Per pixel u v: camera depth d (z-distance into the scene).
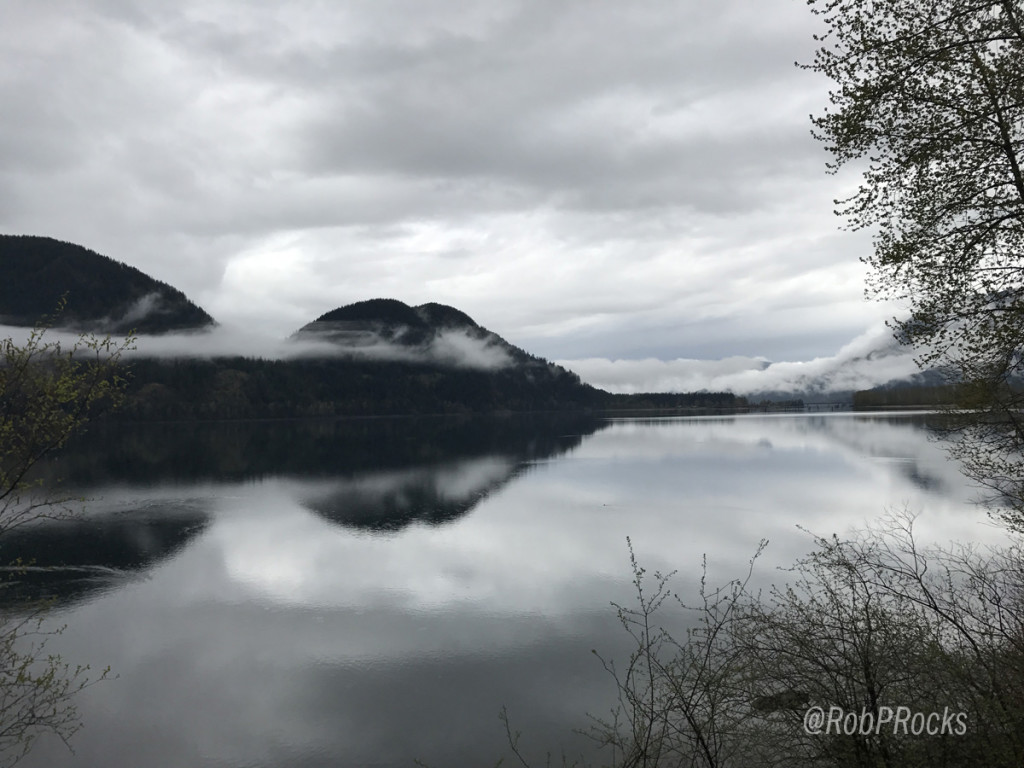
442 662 19.62
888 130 9.03
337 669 19.36
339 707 16.98
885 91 8.69
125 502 50.78
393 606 25.20
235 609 25.09
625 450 97.12
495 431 160.12
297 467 78.00
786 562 28.41
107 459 85.56
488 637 21.48
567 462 80.81
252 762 14.58
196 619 23.97
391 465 80.19
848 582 7.36
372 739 15.35
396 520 43.62
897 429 120.44
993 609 8.72
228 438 128.88
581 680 17.86
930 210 9.14
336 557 33.41
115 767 14.44
